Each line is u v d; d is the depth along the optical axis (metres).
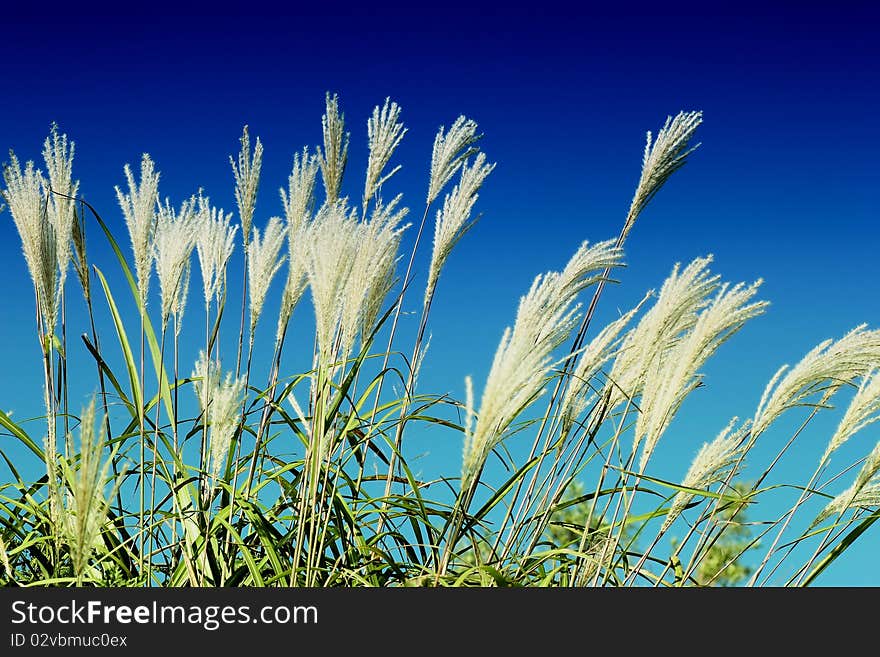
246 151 2.71
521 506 2.49
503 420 2.21
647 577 2.52
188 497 2.62
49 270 2.55
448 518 2.43
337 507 2.49
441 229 2.72
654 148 2.60
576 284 2.44
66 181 2.62
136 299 2.70
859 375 2.49
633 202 2.62
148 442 2.56
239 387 2.46
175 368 2.65
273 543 2.51
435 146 2.87
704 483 2.48
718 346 2.44
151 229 2.61
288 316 2.64
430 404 2.64
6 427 2.52
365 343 2.68
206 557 2.54
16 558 2.57
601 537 2.54
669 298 2.47
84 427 2.20
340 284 2.44
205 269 2.68
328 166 2.88
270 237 2.64
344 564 2.51
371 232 2.49
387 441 2.51
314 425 2.45
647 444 2.46
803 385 2.41
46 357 2.56
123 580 2.54
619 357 2.55
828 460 2.41
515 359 2.15
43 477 2.54
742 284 2.42
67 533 2.31
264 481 2.58
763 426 2.44
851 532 2.38
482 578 2.40
